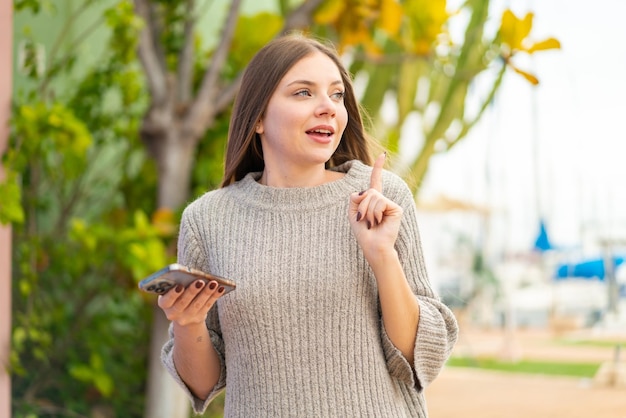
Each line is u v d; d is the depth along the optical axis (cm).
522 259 1109
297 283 155
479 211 1005
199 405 173
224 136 412
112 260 384
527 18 329
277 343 155
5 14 307
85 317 407
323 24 402
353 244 157
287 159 163
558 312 1095
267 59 162
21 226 367
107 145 450
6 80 310
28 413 369
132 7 366
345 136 178
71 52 395
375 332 157
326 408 153
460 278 1060
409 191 167
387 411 154
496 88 450
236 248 161
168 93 383
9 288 307
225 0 552
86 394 399
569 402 606
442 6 372
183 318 147
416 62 496
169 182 379
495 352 907
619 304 1042
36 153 370
